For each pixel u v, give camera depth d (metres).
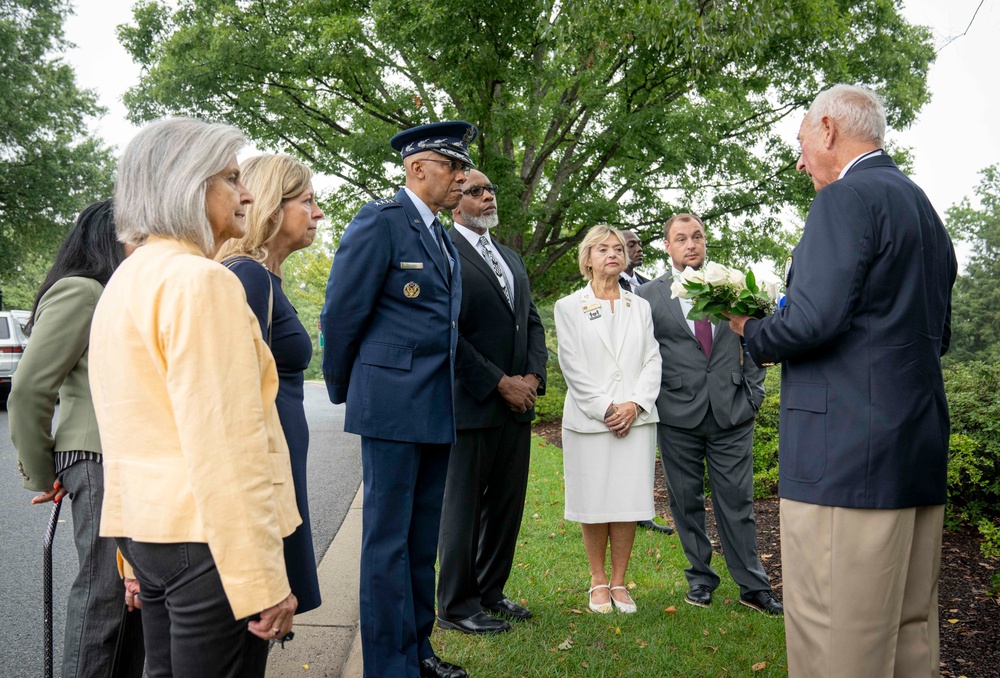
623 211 13.16
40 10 25.98
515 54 10.96
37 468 2.28
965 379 5.30
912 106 11.77
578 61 11.13
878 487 2.10
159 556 1.51
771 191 12.71
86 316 2.29
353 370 2.93
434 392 2.92
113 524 1.57
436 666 2.97
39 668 3.06
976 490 4.78
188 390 1.47
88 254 2.37
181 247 1.66
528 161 13.41
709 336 3.94
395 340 2.88
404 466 2.88
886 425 2.10
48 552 2.32
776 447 5.93
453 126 3.05
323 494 6.50
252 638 1.60
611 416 3.72
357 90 12.63
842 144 2.36
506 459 3.60
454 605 3.45
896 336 2.12
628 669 3.03
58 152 25.94
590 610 3.75
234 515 1.45
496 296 3.58
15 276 27.91
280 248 2.55
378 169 12.66
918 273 2.14
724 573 4.41
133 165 1.68
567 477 3.89
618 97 12.02
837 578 2.13
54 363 2.23
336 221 15.31
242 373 1.52
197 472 1.45
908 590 2.24
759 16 5.81
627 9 6.40
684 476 3.99
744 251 13.34
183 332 1.48
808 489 2.18
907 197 2.18
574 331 3.94
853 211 2.13
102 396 1.60
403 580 2.85
